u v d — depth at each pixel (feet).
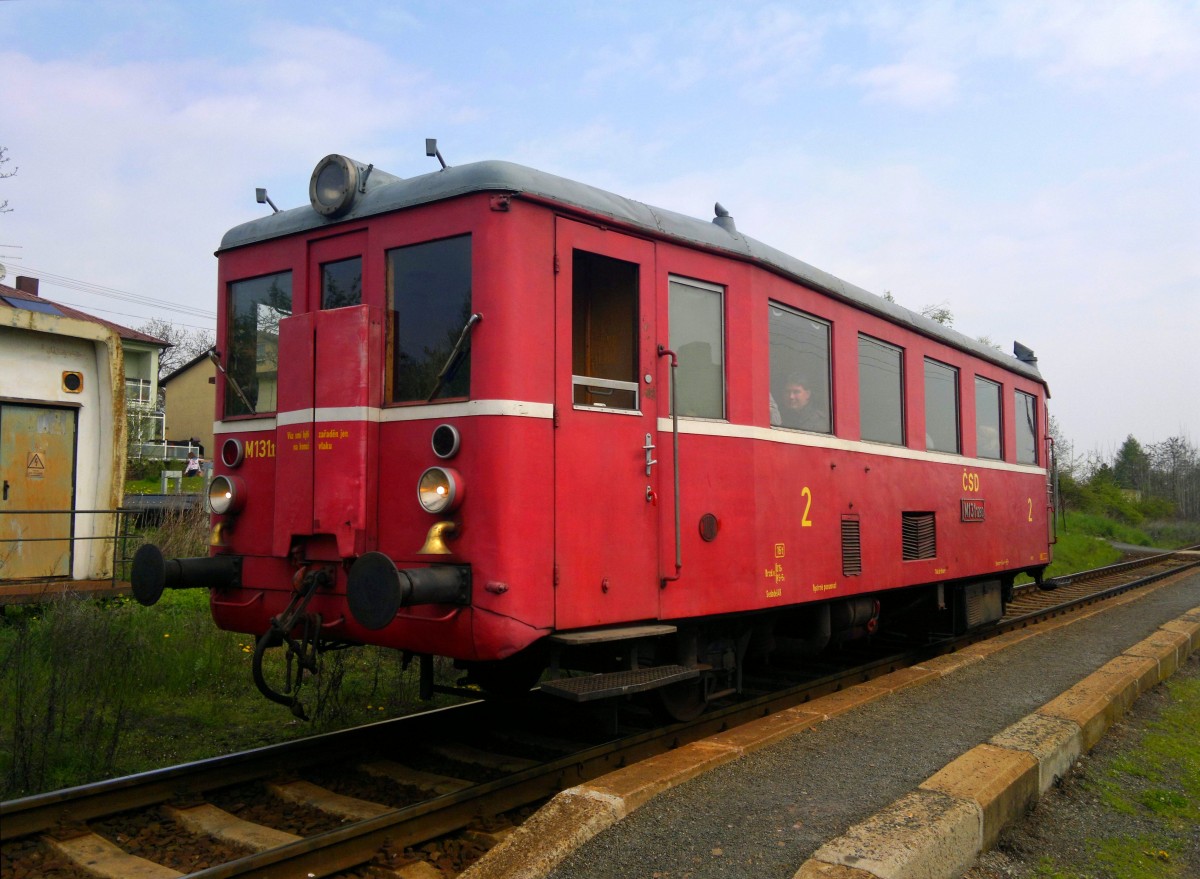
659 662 19.15
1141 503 177.68
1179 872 13.79
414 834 13.60
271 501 18.01
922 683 22.79
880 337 26.94
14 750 16.55
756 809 13.46
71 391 35.37
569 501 16.16
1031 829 14.53
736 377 20.01
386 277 17.03
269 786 15.79
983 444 34.65
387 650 27.40
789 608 23.22
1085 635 31.78
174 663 23.63
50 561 34.42
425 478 15.43
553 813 12.98
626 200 18.15
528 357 15.71
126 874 12.39
